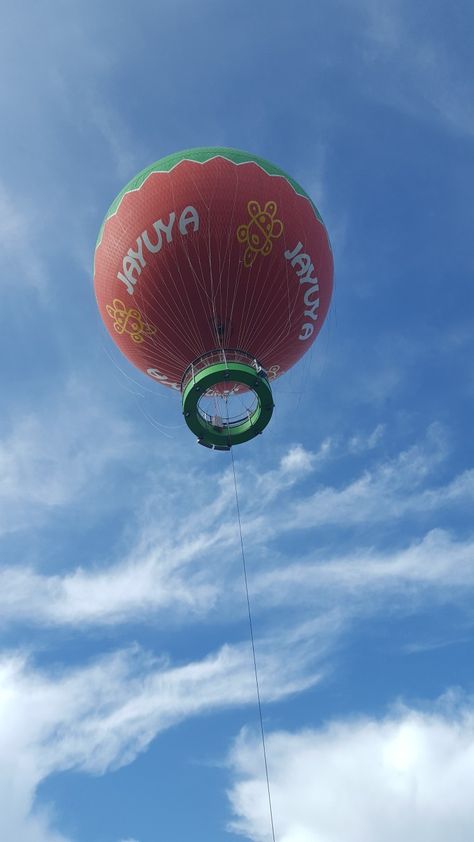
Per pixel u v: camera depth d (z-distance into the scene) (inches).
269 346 1700.3
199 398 1612.9
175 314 1614.2
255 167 1581.0
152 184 1571.1
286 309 1644.9
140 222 1565.0
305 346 1786.4
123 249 1596.9
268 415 1630.2
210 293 1579.7
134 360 1784.0
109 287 1656.0
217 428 1668.3
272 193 1569.9
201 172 1555.1
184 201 1535.4
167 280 1573.6
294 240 1588.3
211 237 1534.2
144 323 1656.0
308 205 1636.3
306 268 1625.2
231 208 1531.7
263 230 1550.2
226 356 1646.2
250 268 1560.0
